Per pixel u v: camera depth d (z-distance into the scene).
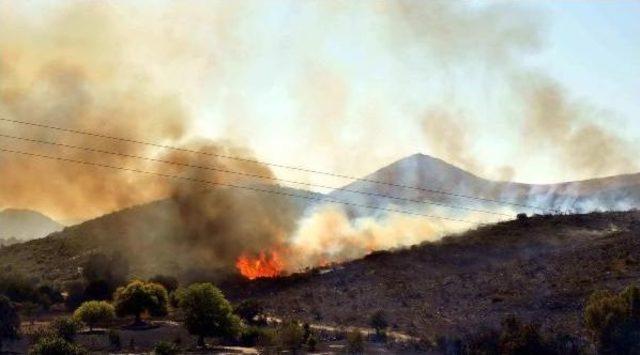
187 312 81.81
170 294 110.75
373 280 112.50
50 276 140.88
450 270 112.31
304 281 118.69
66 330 81.75
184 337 85.62
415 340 79.25
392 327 87.50
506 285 99.06
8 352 73.00
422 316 91.69
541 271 101.50
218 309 81.81
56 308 111.69
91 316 89.69
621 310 65.62
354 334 76.44
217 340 84.31
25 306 108.62
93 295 115.38
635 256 98.00
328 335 84.25
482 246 121.38
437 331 82.75
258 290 117.31
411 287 106.06
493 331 75.19
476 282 103.25
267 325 92.31
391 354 73.38
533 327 69.56
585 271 96.88
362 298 104.44
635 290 66.25
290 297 110.06
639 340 64.06
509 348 67.19
